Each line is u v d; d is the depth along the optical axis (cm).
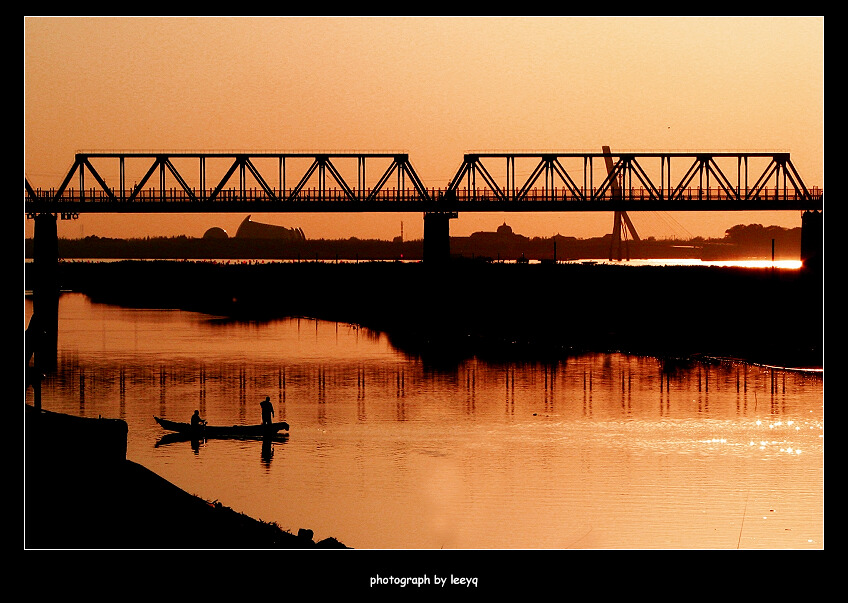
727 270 17538
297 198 14012
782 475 4934
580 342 11462
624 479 4850
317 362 9788
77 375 8781
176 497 3675
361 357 10238
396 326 14012
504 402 7231
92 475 3638
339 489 4675
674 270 18150
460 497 4519
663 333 12000
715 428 6178
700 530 4000
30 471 3553
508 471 5031
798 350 10325
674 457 5359
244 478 4906
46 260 13238
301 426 6325
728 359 9800
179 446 5731
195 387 8088
